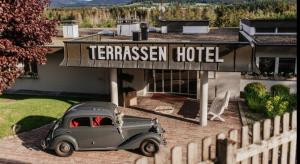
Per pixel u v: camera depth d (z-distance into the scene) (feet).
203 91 49.98
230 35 79.77
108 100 68.59
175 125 51.90
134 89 64.59
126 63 51.60
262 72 65.16
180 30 90.68
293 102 54.08
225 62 46.78
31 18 47.52
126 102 62.03
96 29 106.73
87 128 39.60
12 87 77.77
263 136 21.06
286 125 22.03
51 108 59.57
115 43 51.52
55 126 41.55
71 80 74.13
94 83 73.20
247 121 52.65
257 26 76.48
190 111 59.00
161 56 49.57
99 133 39.68
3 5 43.73
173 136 47.16
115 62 52.13
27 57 49.26
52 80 75.20
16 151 42.63
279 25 75.72
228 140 18.19
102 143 40.14
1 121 51.39
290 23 75.20
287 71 64.49
